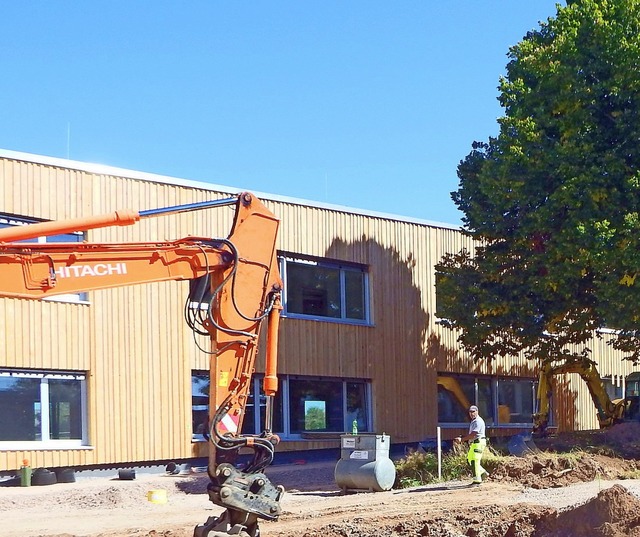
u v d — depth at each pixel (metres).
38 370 23.25
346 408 30.69
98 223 11.43
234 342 12.33
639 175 24.72
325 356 29.88
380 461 20.50
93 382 24.12
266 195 28.47
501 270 28.33
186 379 26.08
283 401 28.72
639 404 32.12
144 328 25.30
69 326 23.81
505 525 14.66
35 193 23.09
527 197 26.38
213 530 12.05
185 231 26.12
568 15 27.11
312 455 29.50
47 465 23.05
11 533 15.62
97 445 24.02
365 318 31.77
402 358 32.50
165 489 22.27
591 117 25.67
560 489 18.91
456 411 34.56
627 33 25.83
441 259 33.25
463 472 21.89
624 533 12.88
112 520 17.31
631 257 23.98
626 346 29.59
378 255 32.12
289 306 29.14
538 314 27.75
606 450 24.14
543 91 26.59
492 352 29.39
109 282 11.68
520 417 37.34
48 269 11.34
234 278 12.35
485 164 27.47
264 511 11.98
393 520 15.53
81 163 24.08
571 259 25.55
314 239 29.88
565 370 30.38
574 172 25.27
